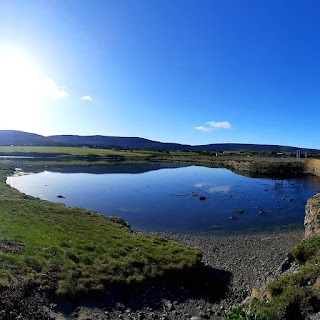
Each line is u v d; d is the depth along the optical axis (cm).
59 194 6141
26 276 1694
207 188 7294
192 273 2189
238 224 4150
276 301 1434
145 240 2619
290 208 5203
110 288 1847
